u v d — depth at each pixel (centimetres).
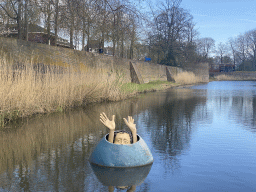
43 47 1630
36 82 1212
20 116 1102
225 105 1712
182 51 6394
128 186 422
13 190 406
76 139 757
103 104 1644
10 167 518
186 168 519
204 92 2916
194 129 940
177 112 1369
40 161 556
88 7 1305
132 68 3259
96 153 540
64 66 1753
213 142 745
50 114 1208
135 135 559
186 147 688
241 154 625
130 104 1681
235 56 11844
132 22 1372
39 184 430
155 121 1095
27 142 720
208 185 433
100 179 453
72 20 1513
